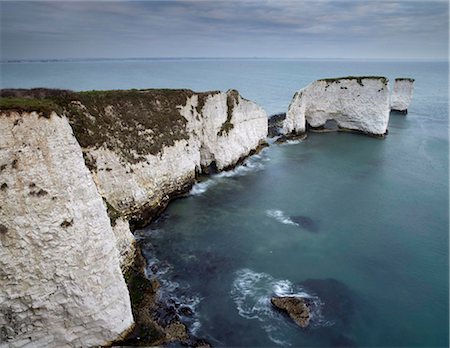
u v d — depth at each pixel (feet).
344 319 67.15
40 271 51.16
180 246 90.33
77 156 56.95
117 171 90.33
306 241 94.12
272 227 101.19
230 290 73.92
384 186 133.28
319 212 111.34
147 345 59.26
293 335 63.10
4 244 48.52
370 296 73.61
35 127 50.90
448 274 81.15
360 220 106.22
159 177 106.83
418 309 70.33
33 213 50.31
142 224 98.94
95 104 93.15
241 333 63.00
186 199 119.14
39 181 50.83
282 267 82.38
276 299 69.46
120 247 72.84
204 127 134.82
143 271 77.71
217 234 96.84
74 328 55.21
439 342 62.49
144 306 67.77
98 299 56.08
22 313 50.96
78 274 54.03
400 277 79.97
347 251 89.56
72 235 53.52
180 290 73.36
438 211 112.57
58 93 86.63
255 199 120.37
